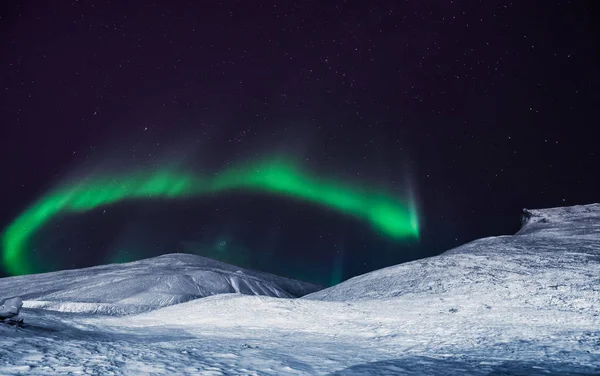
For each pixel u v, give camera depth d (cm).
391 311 1383
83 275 5922
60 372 428
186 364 523
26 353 532
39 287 5250
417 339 895
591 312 1337
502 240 3297
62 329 934
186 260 7369
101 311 3850
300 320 1236
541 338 877
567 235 3316
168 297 4516
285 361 587
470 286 1884
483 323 1138
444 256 2714
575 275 1902
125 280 5188
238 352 659
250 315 1323
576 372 524
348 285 2498
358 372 523
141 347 680
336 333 1007
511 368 552
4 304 855
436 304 1555
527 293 1675
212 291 5266
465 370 541
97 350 609
